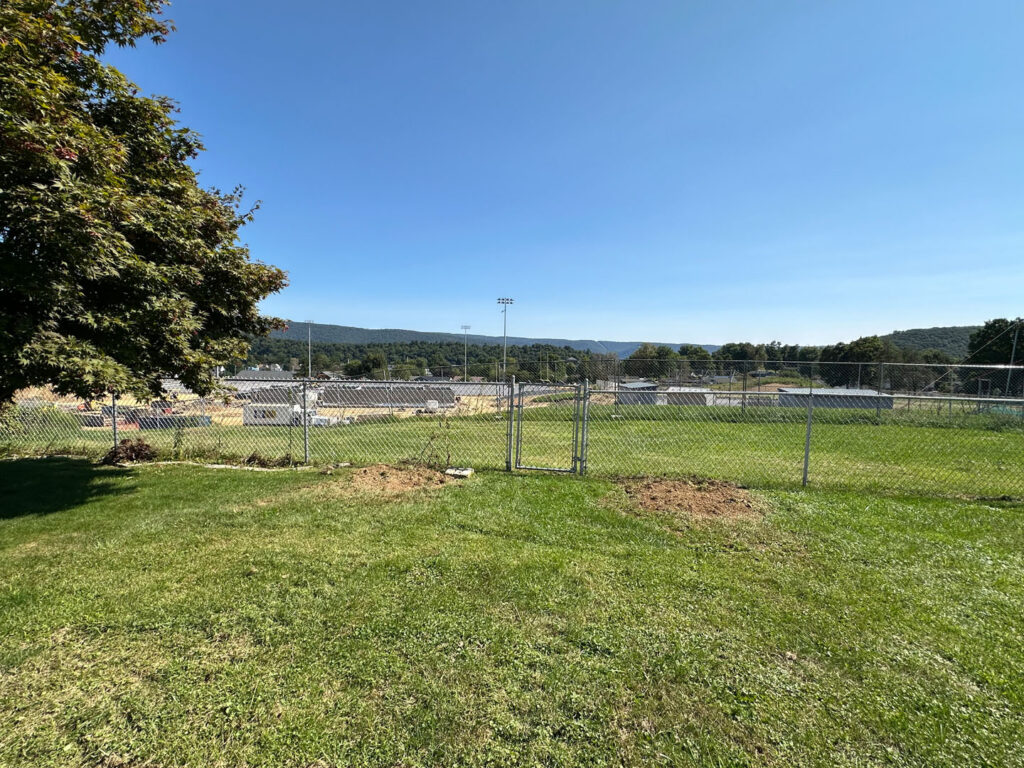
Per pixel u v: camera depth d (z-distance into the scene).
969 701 2.12
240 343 6.39
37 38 4.11
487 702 2.04
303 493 5.39
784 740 1.87
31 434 8.27
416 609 2.82
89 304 4.68
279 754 1.76
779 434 12.66
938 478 7.04
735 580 3.30
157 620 2.66
